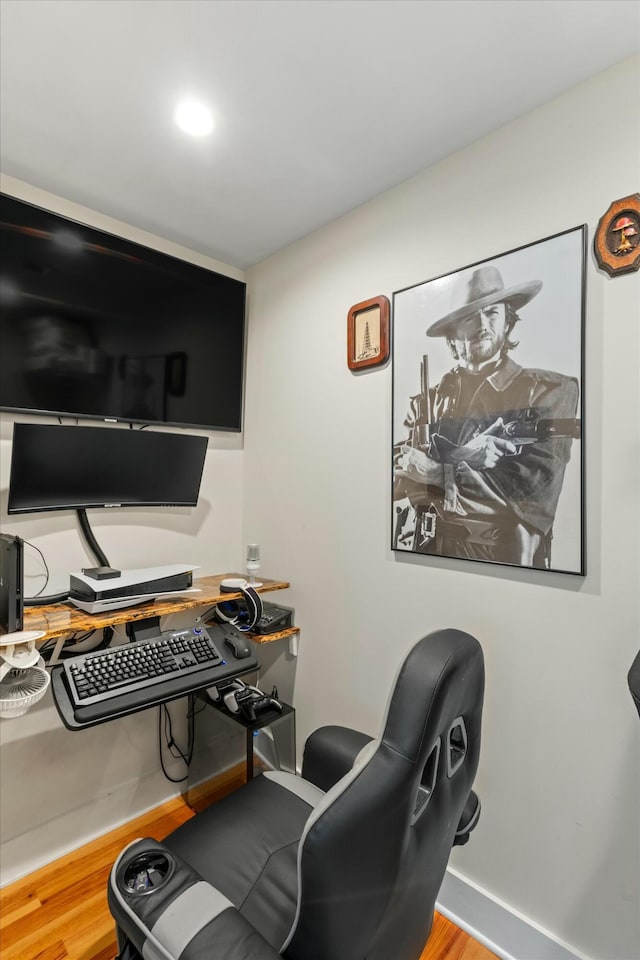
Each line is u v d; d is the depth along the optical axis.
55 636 1.38
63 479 1.71
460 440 1.54
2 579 1.36
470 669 0.81
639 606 1.19
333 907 0.68
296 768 2.06
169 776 2.10
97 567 1.80
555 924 1.31
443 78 1.28
